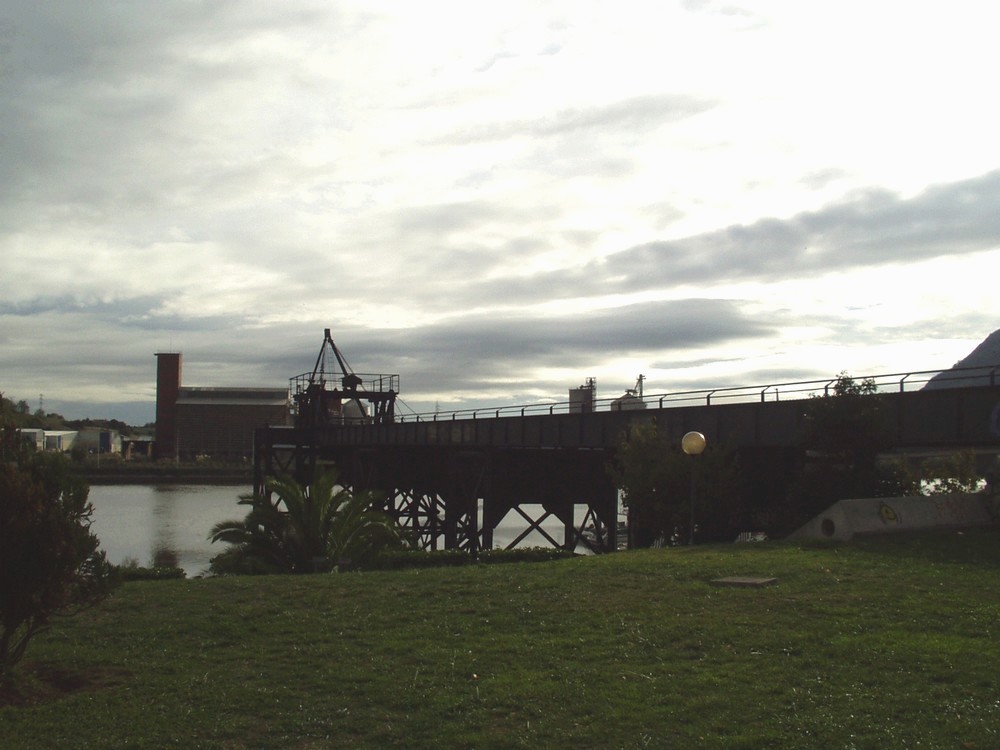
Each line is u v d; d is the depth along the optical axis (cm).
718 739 880
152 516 8675
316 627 1380
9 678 1098
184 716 996
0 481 1081
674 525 2789
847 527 2142
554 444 4409
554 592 1566
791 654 1145
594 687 1045
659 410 3694
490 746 893
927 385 2947
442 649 1227
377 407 8862
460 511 5441
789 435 3075
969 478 2788
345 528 3027
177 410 18238
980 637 1196
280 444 9225
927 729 888
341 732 947
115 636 1346
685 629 1274
